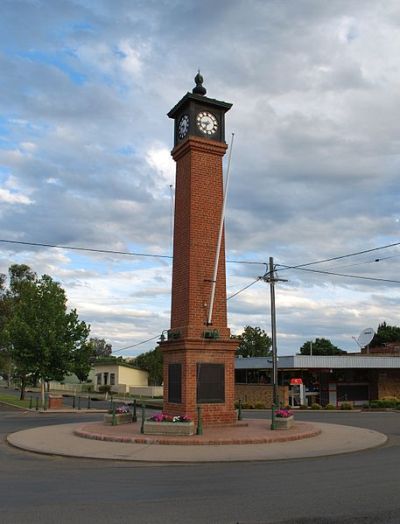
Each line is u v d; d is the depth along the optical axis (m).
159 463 13.86
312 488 10.15
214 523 7.63
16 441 17.98
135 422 22.69
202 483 10.80
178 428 17.81
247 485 10.54
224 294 21.55
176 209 22.61
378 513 8.18
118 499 9.30
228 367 20.84
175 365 20.83
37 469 12.88
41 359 37.66
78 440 17.88
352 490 9.93
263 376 50.56
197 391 20.08
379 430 22.62
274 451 15.42
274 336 34.94
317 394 45.91
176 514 8.17
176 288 21.80
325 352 84.94
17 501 9.16
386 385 47.66
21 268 64.38
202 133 22.17
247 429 19.78
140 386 63.62
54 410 35.56
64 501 9.14
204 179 21.89
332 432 20.31
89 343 39.69
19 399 47.03
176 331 21.00
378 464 13.25
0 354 50.69
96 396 58.31
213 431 19.05
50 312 38.38
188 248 21.14
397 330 82.56
